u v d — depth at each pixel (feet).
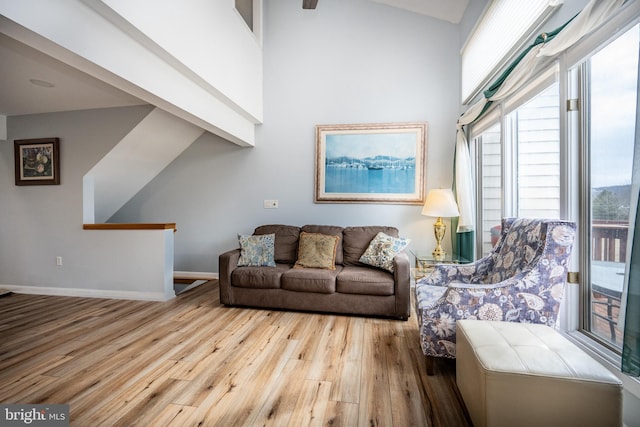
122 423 4.79
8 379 6.01
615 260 5.07
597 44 4.93
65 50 5.26
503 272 6.86
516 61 6.97
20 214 12.49
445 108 12.72
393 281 9.45
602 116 5.25
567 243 5.53
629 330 3.71
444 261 10.39
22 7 4.51
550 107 6.88
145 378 6.07
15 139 12.37
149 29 6.66
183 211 14.62
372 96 13.16
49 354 7.07
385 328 8.79
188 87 8.80
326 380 6.05
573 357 4.24
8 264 12.67
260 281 10.07
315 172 13.52
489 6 8.89
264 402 5.34
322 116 13.52
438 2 11.80
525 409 3.99
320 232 11.85
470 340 4.78
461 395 5.26
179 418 4.91
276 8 13.74
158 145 13.08
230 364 6.64
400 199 12.95
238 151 14.15
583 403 3.86
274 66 13.78
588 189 5.62
